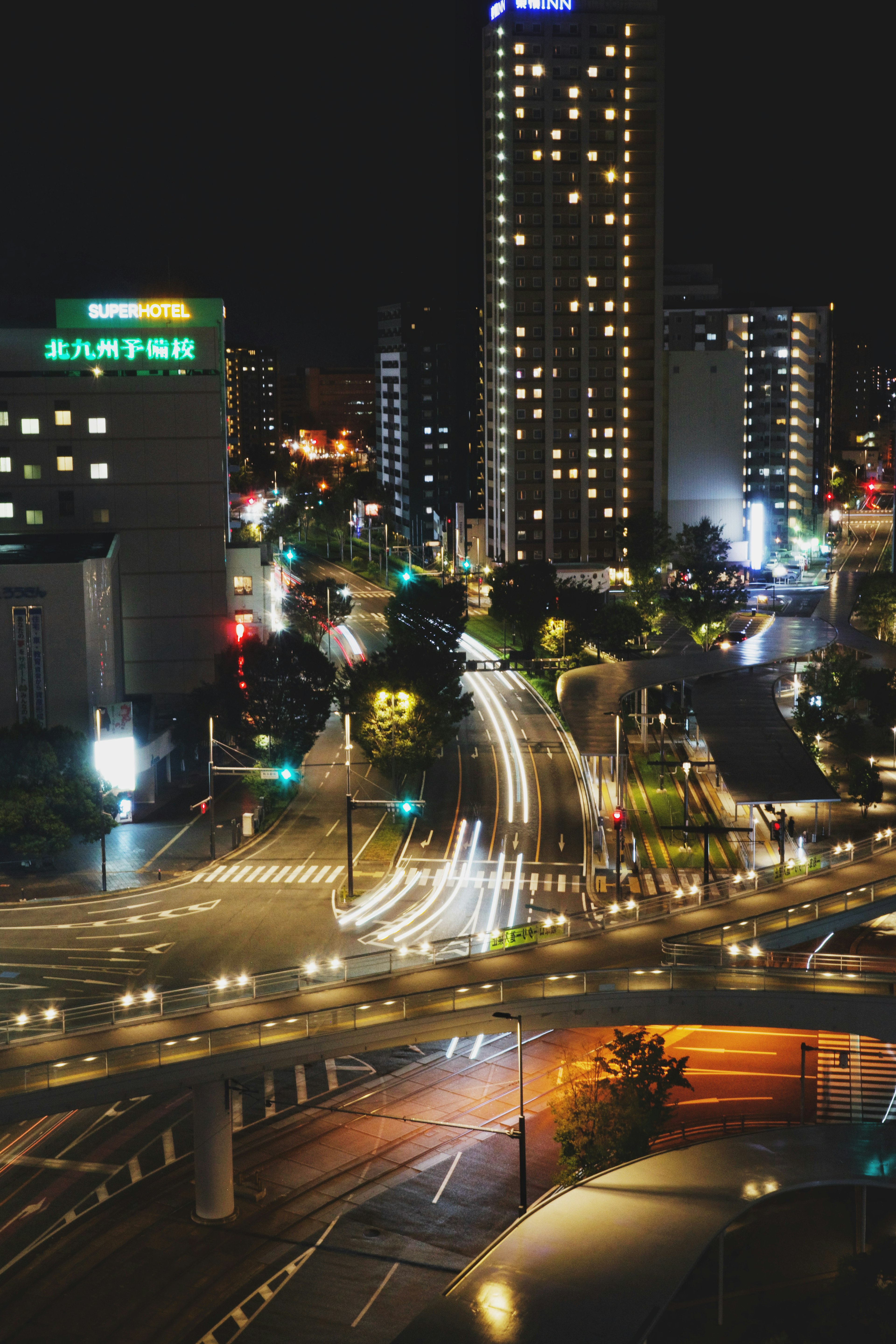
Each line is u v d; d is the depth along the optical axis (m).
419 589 185.38
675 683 153.00
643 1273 46.38
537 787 139.50
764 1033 88.06
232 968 90.62
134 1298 58.72
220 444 163.62
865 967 79.88
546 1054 84.38
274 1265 61.19
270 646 139.88
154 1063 59.03
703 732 127.00
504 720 168.50
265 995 68.00
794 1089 78.75
